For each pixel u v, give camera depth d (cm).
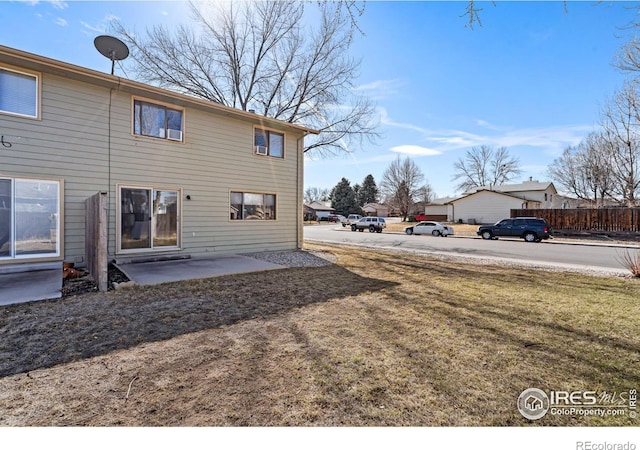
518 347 321
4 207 636
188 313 425
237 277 667
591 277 702
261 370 269
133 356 294
